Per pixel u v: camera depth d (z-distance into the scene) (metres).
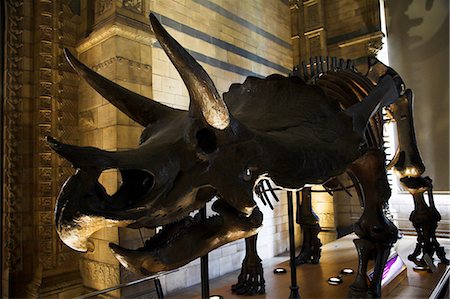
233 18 7.88
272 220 8.43
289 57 9.87
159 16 6.15
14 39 5.49
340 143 2.09
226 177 1.40
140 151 1.29
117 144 5.03
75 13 5.93
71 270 5.48
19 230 5.33
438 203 7.61
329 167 1.90
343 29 9.34
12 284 5.20
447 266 4.33
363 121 2.48
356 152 2.15
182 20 6.59
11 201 5.29
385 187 2.94
